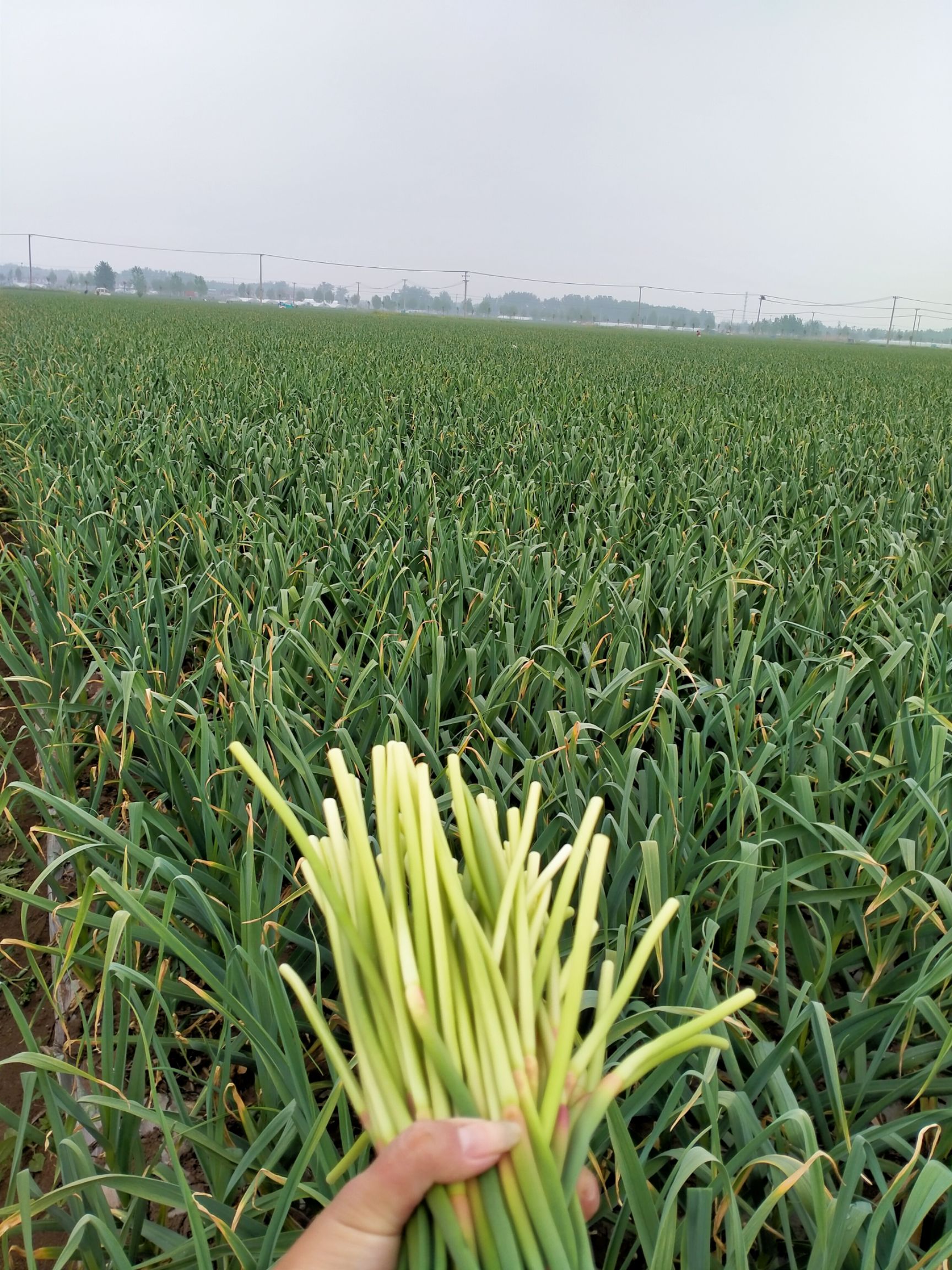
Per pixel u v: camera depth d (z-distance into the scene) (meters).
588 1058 1.08
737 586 3.82
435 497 5.10
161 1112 1.34
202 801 2.24
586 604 3.23
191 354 14.76
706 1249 1.21
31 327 22.44
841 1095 1.56
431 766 2.57
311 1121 1.53
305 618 3.24
